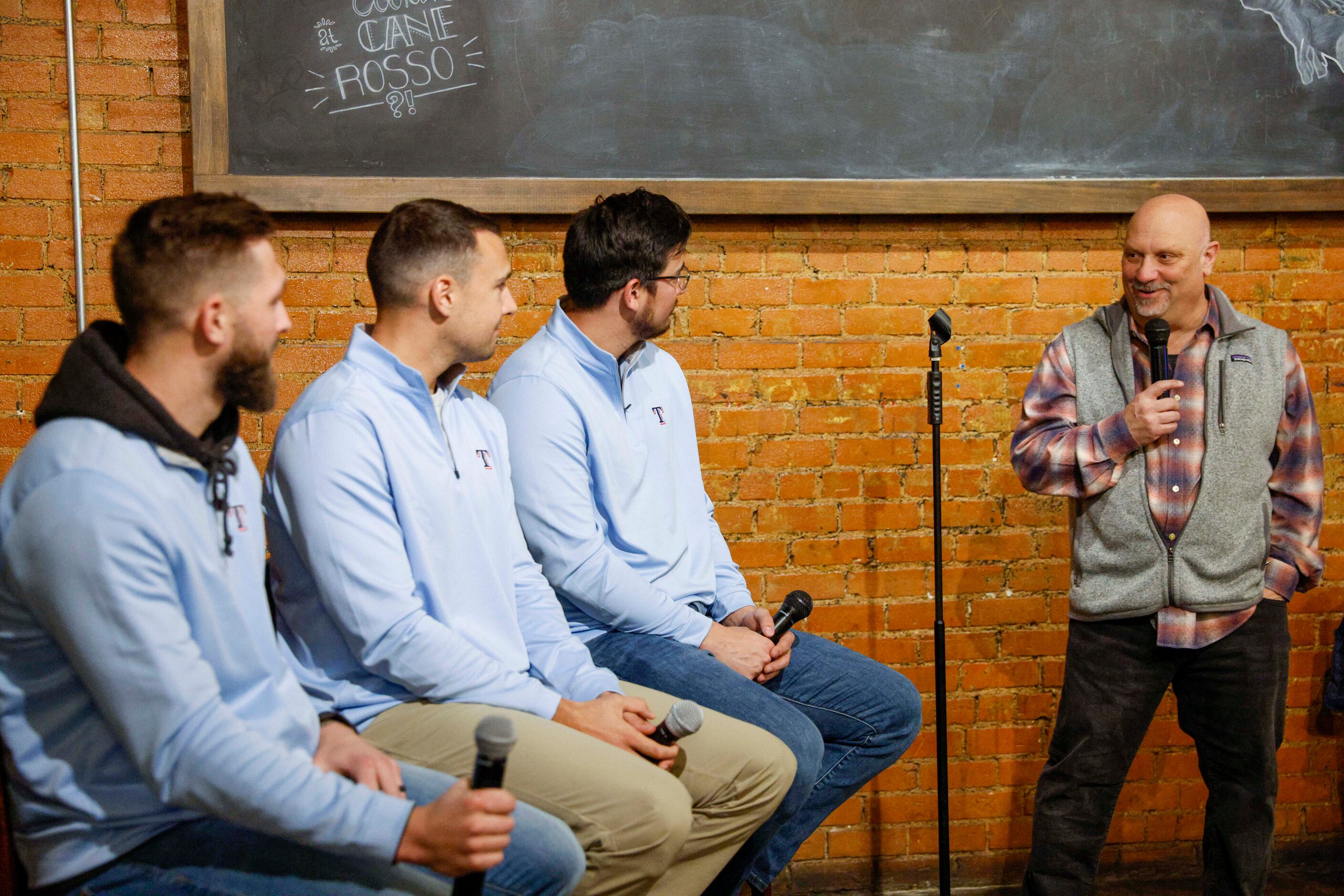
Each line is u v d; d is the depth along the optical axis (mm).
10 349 2398
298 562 1653
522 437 1957
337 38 2398
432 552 1670
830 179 2537
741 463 2625
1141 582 2184
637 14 2471
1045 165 2598
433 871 1323
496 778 1184
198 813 1298
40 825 1232
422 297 1672
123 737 1161
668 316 2029
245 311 1260
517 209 2461
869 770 2086
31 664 1193
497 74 2447
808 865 2709
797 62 2516
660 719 1769
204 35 2354
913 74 2549
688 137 2502
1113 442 2133
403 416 1661
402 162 2434
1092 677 2252
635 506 2072
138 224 1232
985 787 2738
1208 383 2170
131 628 1135
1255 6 2621
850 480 2656
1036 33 2572
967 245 2643
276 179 2381
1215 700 2213
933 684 2709
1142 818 2787
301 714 1391
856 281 2621
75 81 2373
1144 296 2150
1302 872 2812
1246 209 2639
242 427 2467
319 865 1279
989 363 2670
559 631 1818
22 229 2391
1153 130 2619
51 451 1159
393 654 1583
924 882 2729
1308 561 2209
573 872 1399
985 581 2709
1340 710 2676
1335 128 2666
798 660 2123
